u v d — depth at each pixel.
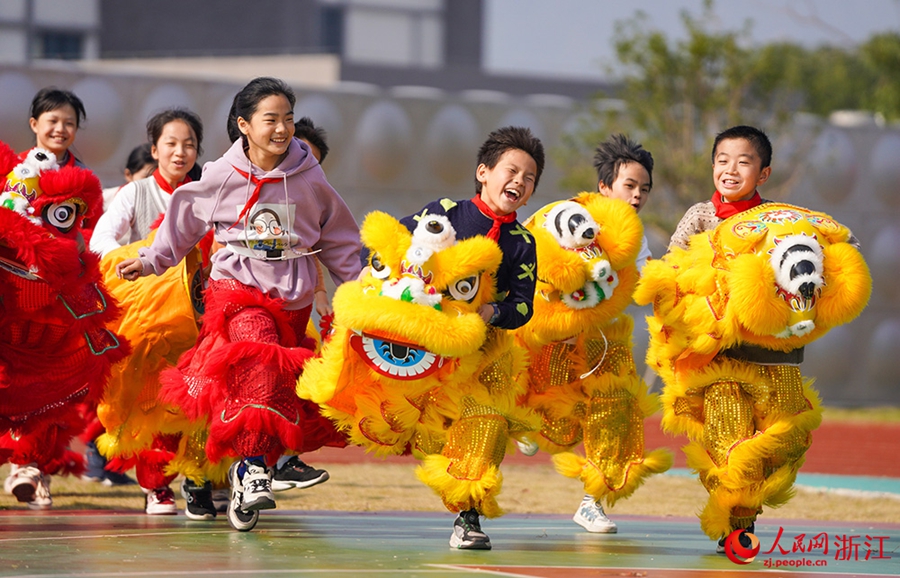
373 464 34.62
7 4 109.62
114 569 14.69
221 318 18.47
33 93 50.41
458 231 17.42
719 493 17.45
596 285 19.33
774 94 65.31
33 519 20.30
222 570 14.79
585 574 15.33
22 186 18.83
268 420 17.75
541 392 19.98
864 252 63.12
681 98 63.41
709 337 17.41
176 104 52.84
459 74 108.31
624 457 19.70
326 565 15.44
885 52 76.56
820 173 62.50
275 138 18.59
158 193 22.86
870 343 62.97
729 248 17.38
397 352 16.81
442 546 17.77
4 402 19.41
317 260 20.25
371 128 56.41
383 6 135.38
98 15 115.00
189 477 20.36
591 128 61.25
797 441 17.62
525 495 27.88
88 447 27.22
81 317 19.19
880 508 27.53
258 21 125.44
